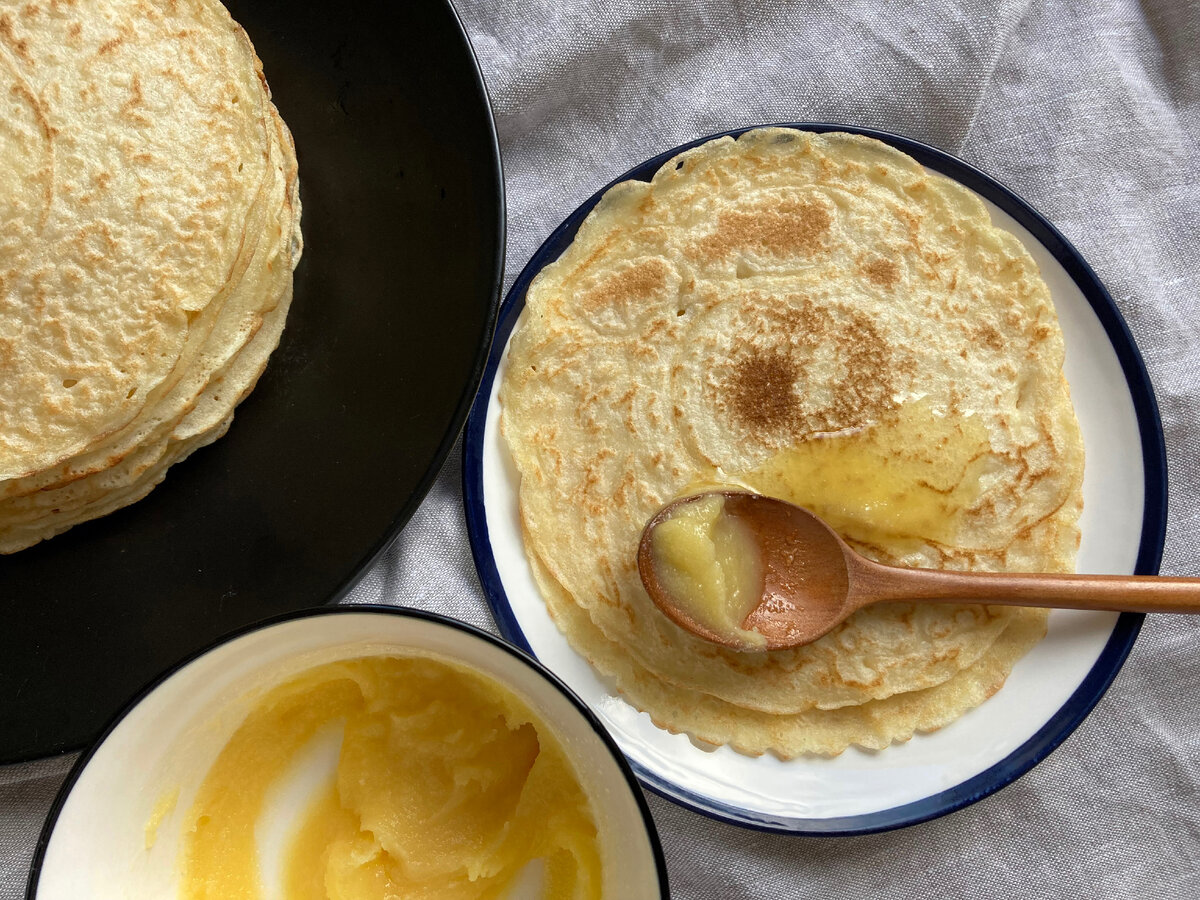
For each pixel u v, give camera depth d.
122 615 0.27
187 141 0.24
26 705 0.26
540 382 0.28
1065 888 0.29
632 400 0.28
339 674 0.24
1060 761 0.29
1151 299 0.30
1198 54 0.31
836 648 0.26
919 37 0.31
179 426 0.26
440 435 0.26
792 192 0.28
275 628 0.21
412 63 0.27
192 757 0.23
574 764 0.22
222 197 0.24
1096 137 0.31
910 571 0.26
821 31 0.31
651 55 0.32
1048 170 0.31
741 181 0.29
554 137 0.32
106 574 0.27
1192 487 0.30
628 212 0.29
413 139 0.27
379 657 0.24
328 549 0.27
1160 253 0.31
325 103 0.28
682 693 0.27
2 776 0.28
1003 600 0.25
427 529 0.29
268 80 0.28
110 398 0.23
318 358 0.28
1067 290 0.28
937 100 0.31
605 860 0.23
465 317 0.26
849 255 0.28
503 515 0.28
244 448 0.27
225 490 0.27
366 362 0.27
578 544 0.27
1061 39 0.31
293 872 0.25
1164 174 0.31
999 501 0.27
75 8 0.23
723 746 0.27
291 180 0.27
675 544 0.25
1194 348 0.31
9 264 0.22
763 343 0.28
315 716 0.26
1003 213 0.28
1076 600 0.25
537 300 0.28
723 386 0.27
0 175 0.22
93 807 0.21
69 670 0.26
